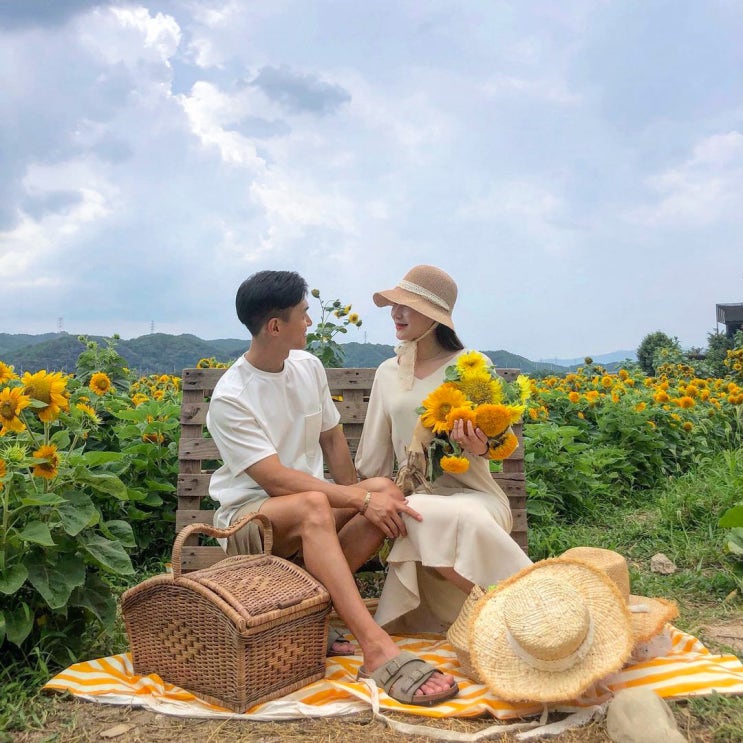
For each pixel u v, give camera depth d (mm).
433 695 2459
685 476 6367
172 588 2623
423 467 3135
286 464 3256
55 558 2877
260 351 3178
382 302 3402
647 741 2104
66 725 2402
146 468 4613
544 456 5648
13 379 3125
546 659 2316
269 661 2545
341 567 2754
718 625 3271
